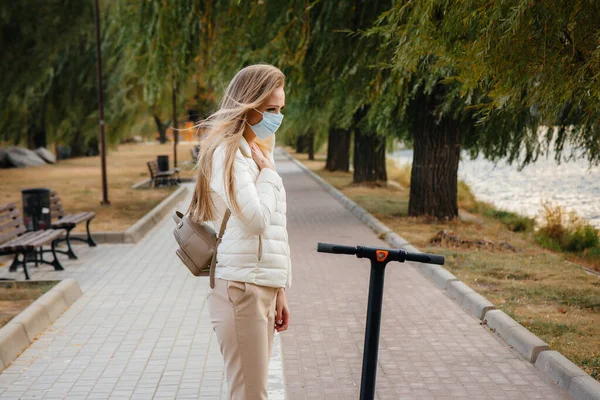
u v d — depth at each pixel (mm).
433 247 10555
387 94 10820
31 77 25109
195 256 2883
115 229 12797
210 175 2746
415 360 5488
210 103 41875
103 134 17297
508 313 6602
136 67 12930
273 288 2910
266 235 2834
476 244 10641
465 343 5922
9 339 5562
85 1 26156
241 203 2688
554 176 33438
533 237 13047
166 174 22875
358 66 11680
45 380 5020
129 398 4676
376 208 15898
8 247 7938
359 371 5230
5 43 24359
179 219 3098
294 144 56281
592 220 17125
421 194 13883
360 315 6844
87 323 6527
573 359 5199
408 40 5664
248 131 2844
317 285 8211
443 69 9383
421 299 7480
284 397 4656
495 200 23328
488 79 5285
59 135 32438
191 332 6227
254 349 2840
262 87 2770
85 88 31031
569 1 4406
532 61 4605
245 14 12000
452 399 4676
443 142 13641
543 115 5027
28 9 24359
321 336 6137
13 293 7418
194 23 12117
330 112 18656
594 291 7582
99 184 23750
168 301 7387
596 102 4695
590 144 9188
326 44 11711
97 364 5371
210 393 4762
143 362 5418
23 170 30812
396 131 15375
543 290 7637
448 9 5152
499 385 4930
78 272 9000
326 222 14203
